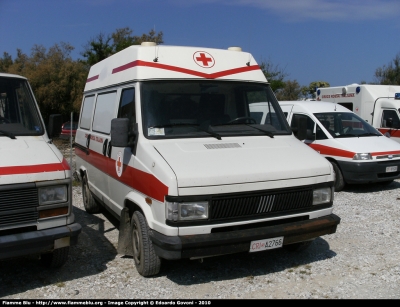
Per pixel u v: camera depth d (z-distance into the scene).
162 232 4.41
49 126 5.64
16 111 5.57
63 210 4.69
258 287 4.79
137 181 5.01
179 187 4.31
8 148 4.86
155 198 4.53
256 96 5.96
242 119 5.71
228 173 4.49
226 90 5.76
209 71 5.77
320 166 5.03
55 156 4.90
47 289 4.75
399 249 6.05
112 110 6.17
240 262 5.51
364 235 6.68
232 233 4.47
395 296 4.60
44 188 4.55
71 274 5.16
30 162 4.63
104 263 5.52
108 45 30.34
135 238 5.15
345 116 10.80
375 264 5.50
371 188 10.49
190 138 5.19
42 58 37.34
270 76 25.31
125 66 5.91
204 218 4.38
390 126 12.96
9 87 5.65
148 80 5.40
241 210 4.54
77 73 30.69
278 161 4.92
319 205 5.01
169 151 4.84
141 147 5.01
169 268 5.30
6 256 4.32
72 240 4.69
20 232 4.47
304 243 5.56
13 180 4.38
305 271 5.24
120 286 4.80
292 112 11.30
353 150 9.73
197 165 4.56
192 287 4.77
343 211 8.16
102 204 7.02
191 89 5.55
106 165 6.32
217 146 5.07
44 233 4.50
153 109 5.27
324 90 16.12
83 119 8.19
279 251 5.92
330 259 5.65
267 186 4.64
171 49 5.76
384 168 9.69
